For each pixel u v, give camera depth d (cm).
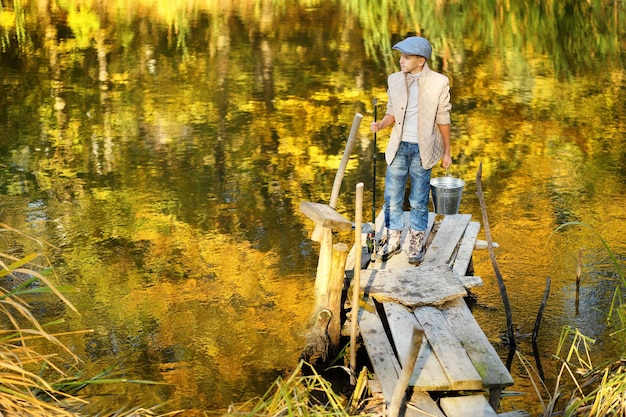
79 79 1373
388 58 1550
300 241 723
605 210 805
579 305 599
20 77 1387
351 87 1320
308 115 1152
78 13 2048
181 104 1213
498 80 1405
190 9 2130
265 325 570
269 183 880
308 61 1518
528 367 518
